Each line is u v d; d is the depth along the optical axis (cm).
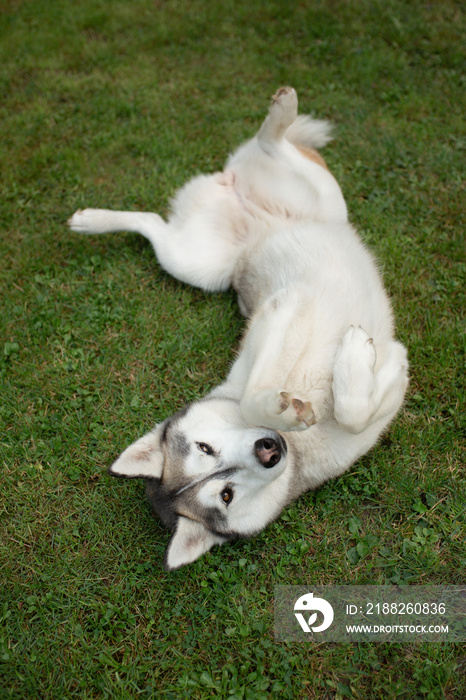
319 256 112
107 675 98
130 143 156
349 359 98
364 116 159
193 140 157
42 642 101
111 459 116
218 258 129
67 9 198
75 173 151
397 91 163
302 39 181
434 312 126
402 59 170
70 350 127
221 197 131
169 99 166
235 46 180
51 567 107
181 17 190
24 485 113
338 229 119
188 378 124
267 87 168
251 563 107
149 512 111
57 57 183
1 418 119
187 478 102
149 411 120
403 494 109
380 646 99
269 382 102
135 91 169
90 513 112
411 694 95
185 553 99
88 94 169
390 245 135
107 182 151
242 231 129
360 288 110
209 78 171
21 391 122
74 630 102
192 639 101
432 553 104
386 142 152
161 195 147
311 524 109
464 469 111
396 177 146
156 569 107
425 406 117
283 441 102
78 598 104
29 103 169
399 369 106
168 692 97
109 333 129
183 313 131
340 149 153
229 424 104
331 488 112
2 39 190
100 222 134
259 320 109
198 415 106
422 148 150
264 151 129
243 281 125
